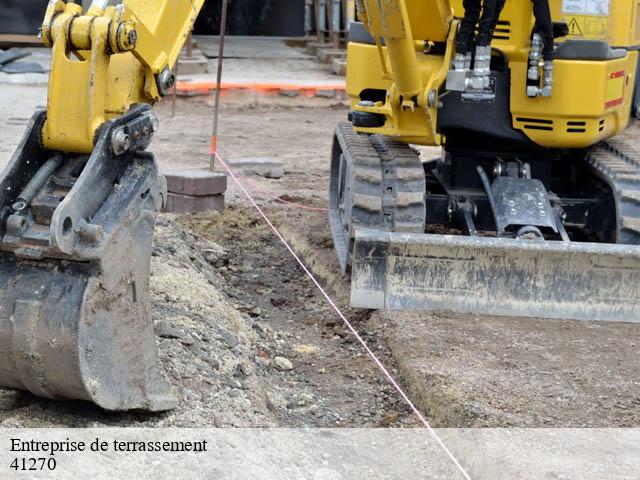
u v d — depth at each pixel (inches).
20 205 190.7
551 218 327.0
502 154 361.1
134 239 199.9
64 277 190.7
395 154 340.2
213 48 1002.7
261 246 411.2
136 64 207.9
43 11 925.2
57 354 187.3
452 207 356.5
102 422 204.2
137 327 202.7
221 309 299.3
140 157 205.0
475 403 247.1
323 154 619.8
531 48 321.1
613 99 339.6
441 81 316.5
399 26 288.4
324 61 918.4
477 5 302.0
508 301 306.3
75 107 193.3
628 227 319.3
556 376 270.5
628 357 288.7
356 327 320.8
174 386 223.9
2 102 721.0
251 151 619.5
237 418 220.4
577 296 305.1
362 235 303.6
